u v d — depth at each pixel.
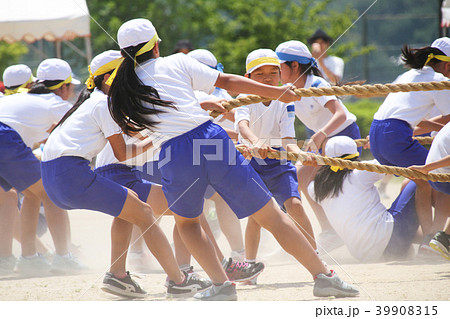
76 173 9.80
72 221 17.75
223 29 46.59
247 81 9.55
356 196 12.74
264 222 9.25
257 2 47.44
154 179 11.81
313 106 13.99
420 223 12.73
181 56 9.38
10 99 13.28
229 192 9.05
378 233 12.50
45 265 12.99
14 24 26.06
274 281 11.00
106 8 45.66
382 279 10.50
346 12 41.75
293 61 13.50
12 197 13.50
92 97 10.17
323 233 13.38
